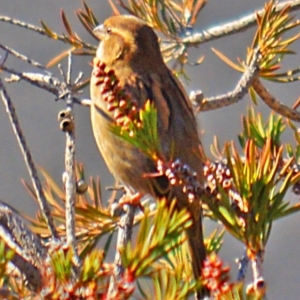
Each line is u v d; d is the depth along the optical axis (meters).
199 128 8.63
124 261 3.96
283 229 14.62
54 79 6.00
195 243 6.09
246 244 4.74
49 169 15.21
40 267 4.19
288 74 7.55
